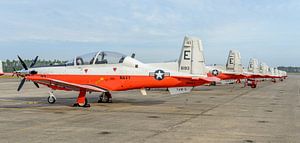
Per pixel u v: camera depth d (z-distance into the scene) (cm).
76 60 1480
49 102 1495
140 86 1438
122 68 1438
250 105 1502
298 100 1819
